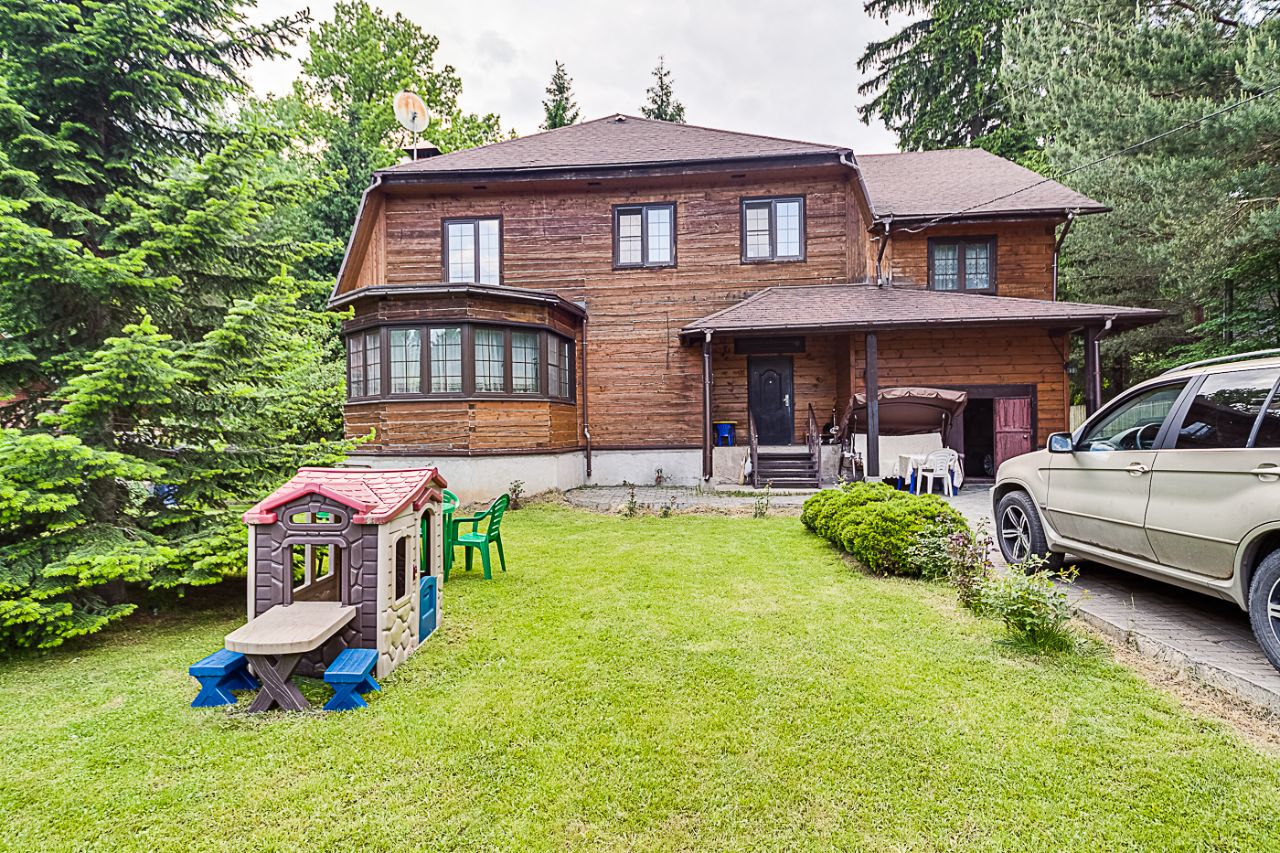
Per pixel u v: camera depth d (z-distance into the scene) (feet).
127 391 15.24
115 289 16.43
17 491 13.38
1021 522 19.85
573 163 45.47
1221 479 12.32
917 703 11.16
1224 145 35.35
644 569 21.26
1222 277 41.88
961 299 41.11
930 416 42.70
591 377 47.57
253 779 9.11
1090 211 41.57
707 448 41.16
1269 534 11.38
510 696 11.72
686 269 47.16
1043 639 13.42
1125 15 44.24
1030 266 44.86
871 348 37.99
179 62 18.65
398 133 103.40
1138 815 8.11
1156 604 15.96
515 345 39.88
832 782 8.87
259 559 12.87
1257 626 11.53
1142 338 54.39
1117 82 42.19
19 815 8.31
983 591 15.17
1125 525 14.90
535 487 40.06
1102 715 10.67
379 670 12.39
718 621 15.79
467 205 48.03
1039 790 8.63
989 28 88.69
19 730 10.58
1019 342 42.50
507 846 7.66
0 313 15.65
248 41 19.25
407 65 108.27
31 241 14.05
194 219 16.26
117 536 15.24
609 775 9.09
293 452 19.63
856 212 45.98
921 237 45.39
